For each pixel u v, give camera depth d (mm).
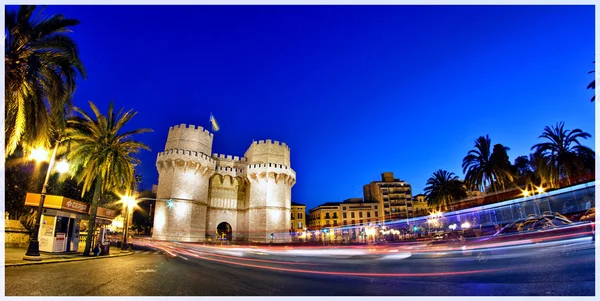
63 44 15289
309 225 108562
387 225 98250
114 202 37562
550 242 14617
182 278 10453
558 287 6996
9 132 15695
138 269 13055
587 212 17641
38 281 9117
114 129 24906
